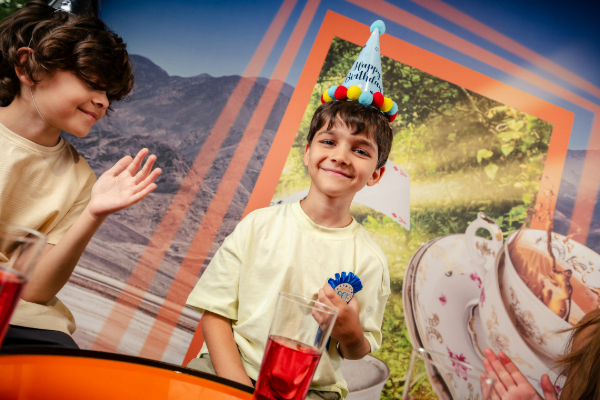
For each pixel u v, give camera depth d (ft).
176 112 6.37
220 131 6.32
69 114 3.22
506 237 6.48
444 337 6.06
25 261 1.16
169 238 5.97
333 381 3.18
